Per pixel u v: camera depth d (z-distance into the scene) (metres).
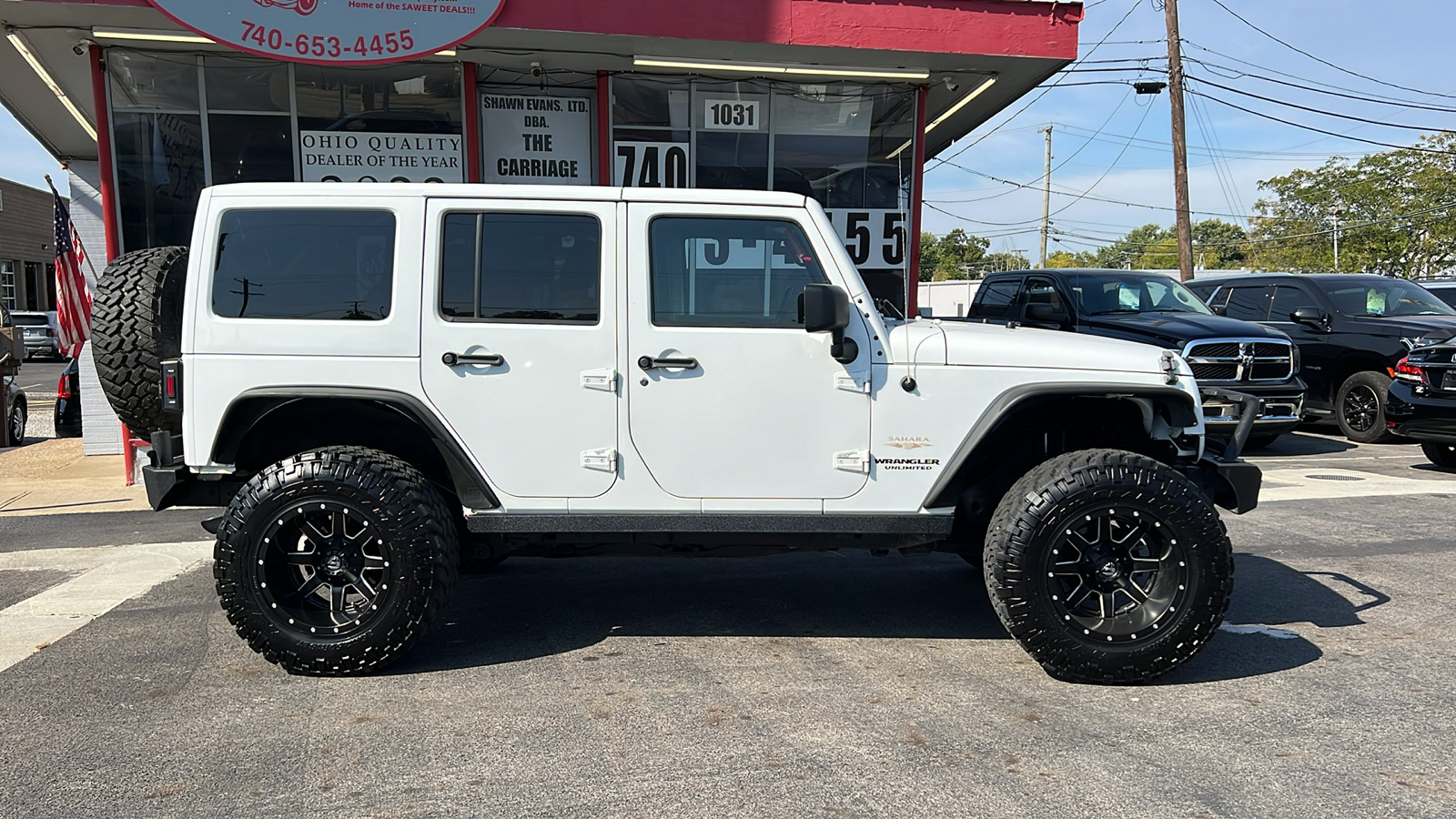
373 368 3.89
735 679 3.96
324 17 8.32
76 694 3.76
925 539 4.19
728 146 9.96
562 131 9.95
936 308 32.97
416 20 8.38
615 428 3.95
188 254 4.32
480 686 3.86
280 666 4.05
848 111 10.05
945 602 5.11
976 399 3.99
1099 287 11.02
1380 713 3.62
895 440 3.99
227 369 3.87
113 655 4.22
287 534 3.93
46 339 31.62
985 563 3.91
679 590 5.35
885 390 3.98
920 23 9.01
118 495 8.70
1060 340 4.08
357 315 3.90
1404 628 4.66
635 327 3.93
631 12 8.54
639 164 9.85
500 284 3.93
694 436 3.96
